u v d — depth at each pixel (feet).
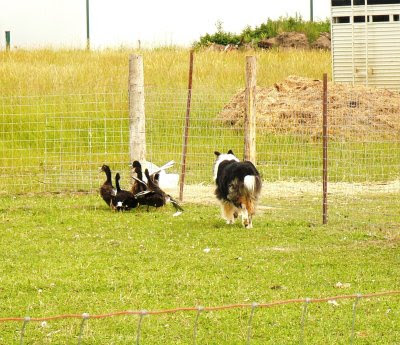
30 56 116.67
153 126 76.38
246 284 35.27
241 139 74.28
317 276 36.50
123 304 32.55
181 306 32.27
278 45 146.61
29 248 42.04
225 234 45.19
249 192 46.11
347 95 84.28
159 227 47.14
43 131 71.36
